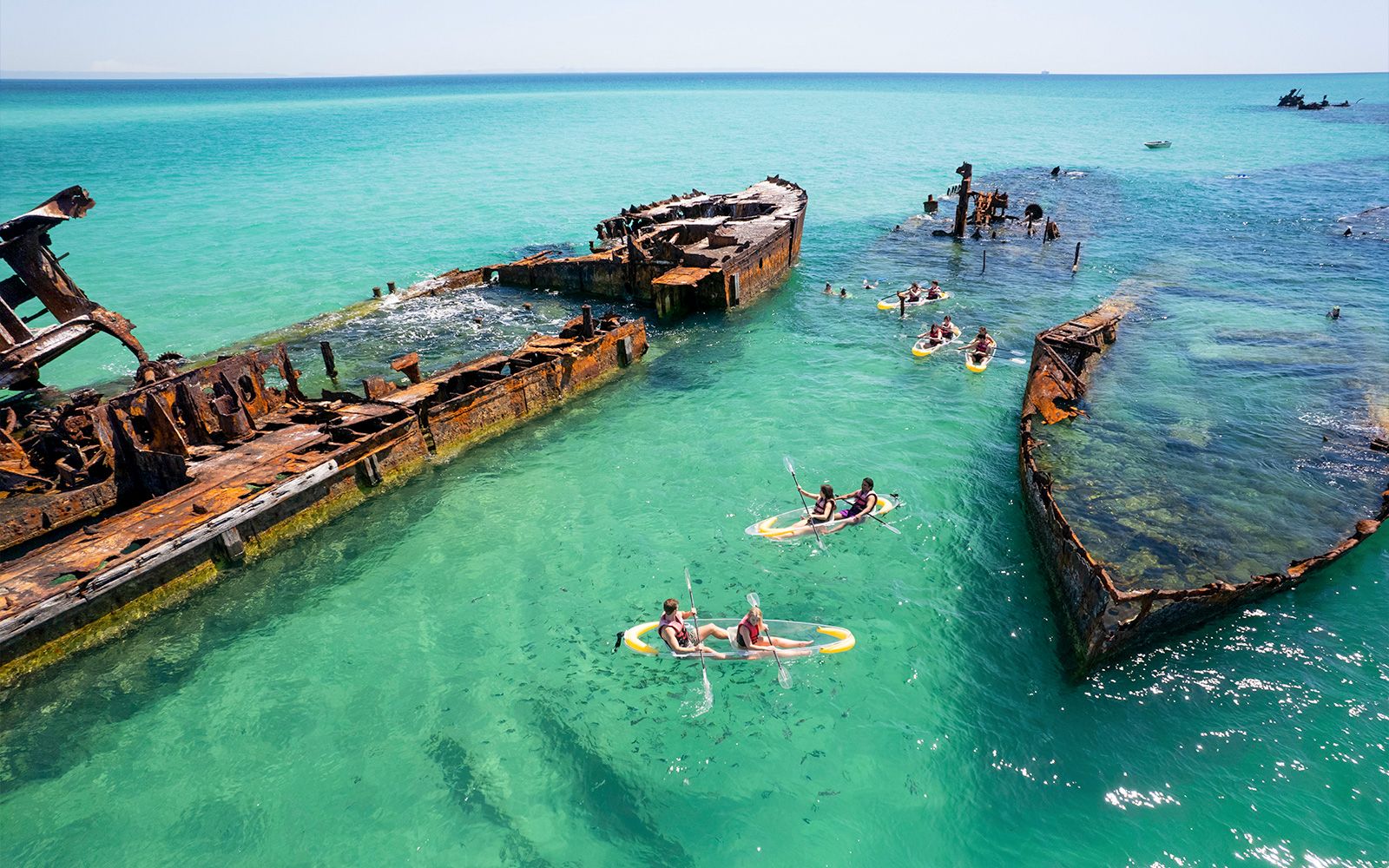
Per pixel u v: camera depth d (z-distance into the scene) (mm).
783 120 147000
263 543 15008
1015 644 12406
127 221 53312
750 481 17875
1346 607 12727
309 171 78625
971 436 19828
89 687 12086
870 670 12023
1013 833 9406
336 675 12352
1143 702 11031
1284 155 79875
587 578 14594
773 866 9180
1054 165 75688
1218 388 21984
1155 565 13953
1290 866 8766
